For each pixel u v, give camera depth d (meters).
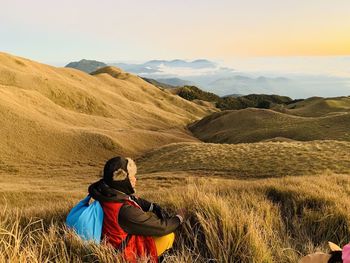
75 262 3.79
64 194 32.50
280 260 4.41
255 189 8.23
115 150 91.38
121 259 3.85
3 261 3.31
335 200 7.20
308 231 5.87
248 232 4.47
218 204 5.36
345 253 2.30
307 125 101.44
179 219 4.28
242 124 132.62
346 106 171.50
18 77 166.38
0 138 85.19
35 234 4.92
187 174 43.47
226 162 46.88
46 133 91.25
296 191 7.79
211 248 4.38
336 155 42.94
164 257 4.26
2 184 46.56
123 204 4.04
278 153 46.62
